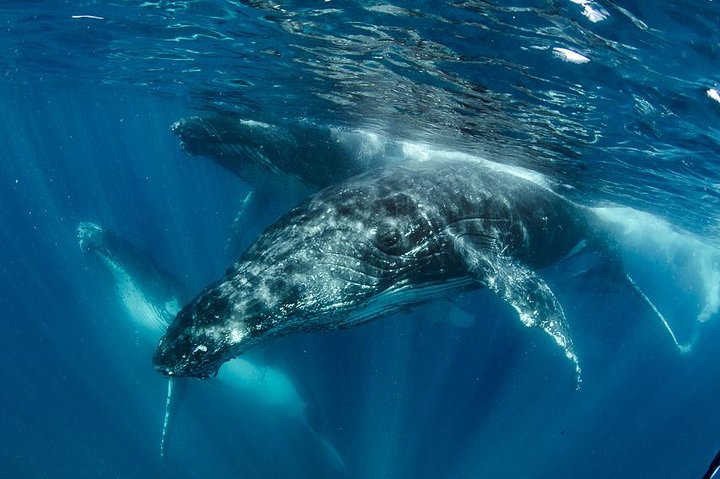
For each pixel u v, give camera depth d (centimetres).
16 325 2358
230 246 1502
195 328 618
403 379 1666
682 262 2123
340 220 743
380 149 1280
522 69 717
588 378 2577
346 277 709
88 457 1462
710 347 3316
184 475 1373
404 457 1399
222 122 1371
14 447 1482
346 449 1381
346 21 709
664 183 1130
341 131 1311
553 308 767
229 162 1482
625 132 862
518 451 1603
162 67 1390
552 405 1911
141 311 1552
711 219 1427
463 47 692
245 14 787
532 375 1966
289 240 714
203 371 638
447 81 847
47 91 2761
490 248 854
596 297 3006
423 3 588
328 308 701
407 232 768
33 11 1074
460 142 1157
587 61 641
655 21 512
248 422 1512
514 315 2191
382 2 615
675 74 611
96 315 2111
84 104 3203
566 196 1287
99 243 1596
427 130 1152
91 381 1853
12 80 2448
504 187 948
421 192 817
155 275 1549
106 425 1619
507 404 1777
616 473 1716
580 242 1269
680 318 2641
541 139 1007
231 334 627
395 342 1798
